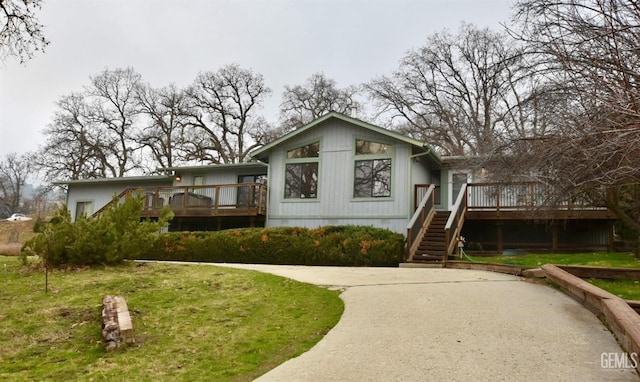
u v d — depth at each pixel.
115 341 5.15
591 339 4.80
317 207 16.66
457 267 11.55
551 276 7.93
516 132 8.86
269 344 5.16
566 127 6.89
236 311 6.60
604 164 6.42
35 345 5.22
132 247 10.19
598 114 6.34
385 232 13.44
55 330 5.69
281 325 5.92
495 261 12.05
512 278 8.98
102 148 40.06
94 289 7.65
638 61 6.05
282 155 17.62
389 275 9.69
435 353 4.52
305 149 17.25
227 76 42.25
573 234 15.84
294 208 17.06
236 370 4.39
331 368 4.22
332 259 13.44
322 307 6.80
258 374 4.27
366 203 15.91
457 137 32.62
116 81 41.03
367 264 13.12
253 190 17.80
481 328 5.34
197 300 7.21
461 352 4.53
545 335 5.00
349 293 7.64
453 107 34.47
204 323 6.04
